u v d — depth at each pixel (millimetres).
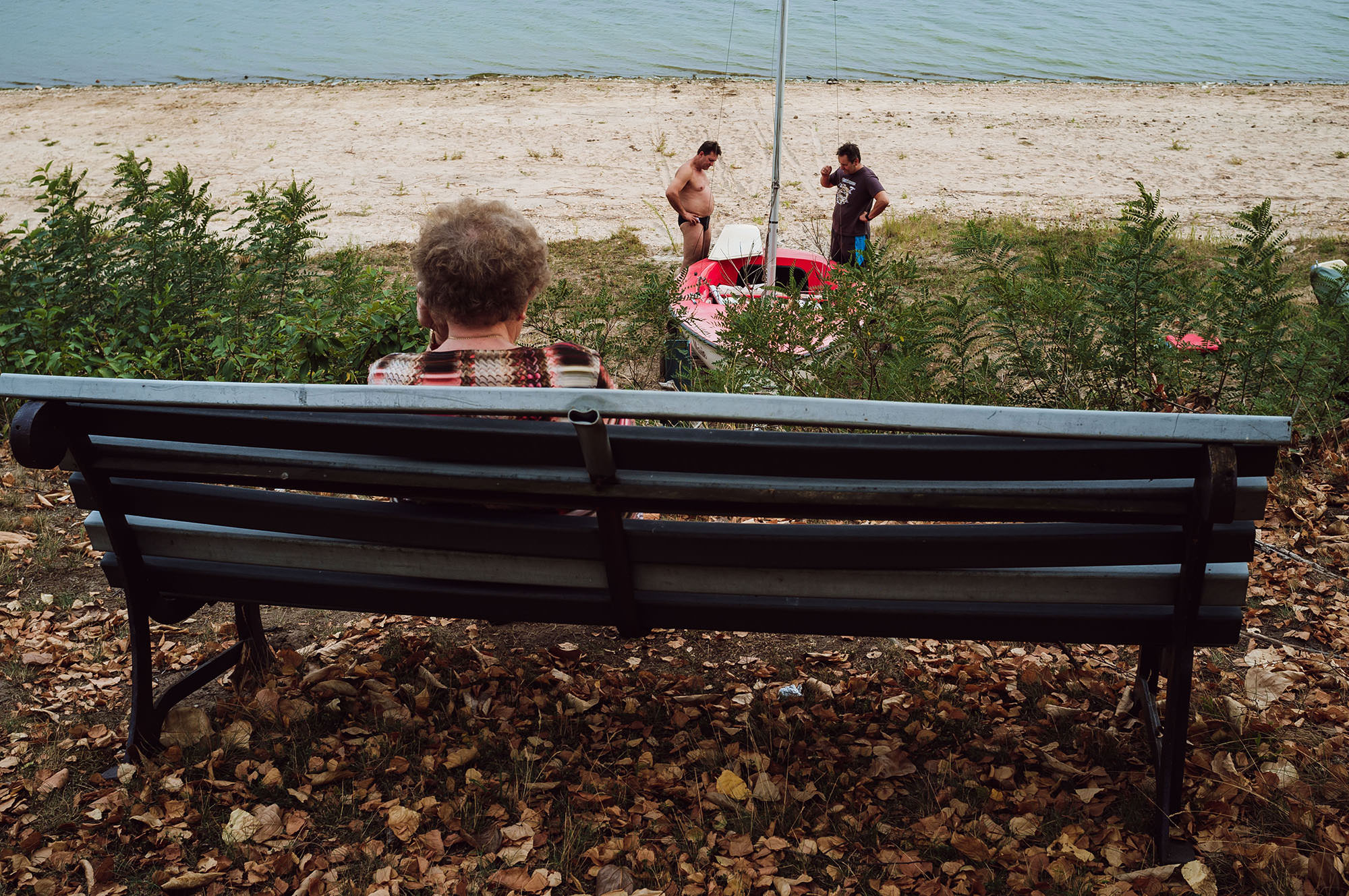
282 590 2475
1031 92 28719
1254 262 5035
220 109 26375
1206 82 33688
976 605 2213
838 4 51312
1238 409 4824
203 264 7254
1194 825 2385
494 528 2215
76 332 6195
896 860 2299
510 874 2266
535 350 2389
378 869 2299
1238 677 3061
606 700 2967
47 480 4824
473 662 3162
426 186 18062
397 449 2092
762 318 5547
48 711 2965
